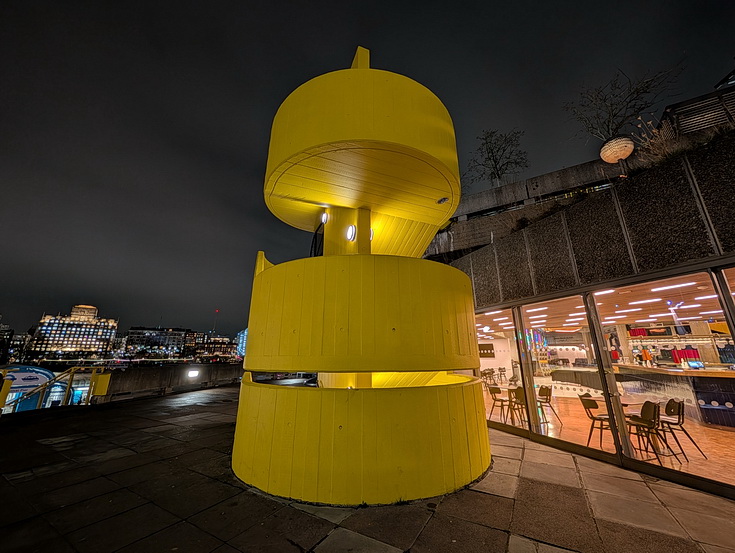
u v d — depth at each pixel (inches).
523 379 263.7
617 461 188.4
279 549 108.5
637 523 122.6
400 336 161.3
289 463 148.8
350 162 183.0
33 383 828.6
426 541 113.0
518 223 414.9
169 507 137.4
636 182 191.8
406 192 213.3
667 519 125.3
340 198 221.3
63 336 5880.9
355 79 177.6
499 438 253.1
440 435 156.8
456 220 636.7
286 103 193.2
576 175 552.4
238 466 170.9
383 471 142.9
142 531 118.6
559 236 236.4
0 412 322.7
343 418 148.1
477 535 116.3
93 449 217.5
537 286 251.6
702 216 163.5
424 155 176.7
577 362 367.6
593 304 214.8
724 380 232.4
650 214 184.2
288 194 216.1
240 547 109.5
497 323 358.3
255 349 183.5
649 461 179.0
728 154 157.8
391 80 180.9
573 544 109.8
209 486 159.0
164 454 207.2
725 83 329.7
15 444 229.5
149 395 483.8
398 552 107.0
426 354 164.7
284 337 167.8
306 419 150.8
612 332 330.6
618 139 287.6
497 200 608.7
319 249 284.5
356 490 140.0
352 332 158.1
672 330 288.5
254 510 135.5
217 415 334.6
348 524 124.5
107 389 416.5
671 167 176.7
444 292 181.9
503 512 133.0
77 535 115.5
